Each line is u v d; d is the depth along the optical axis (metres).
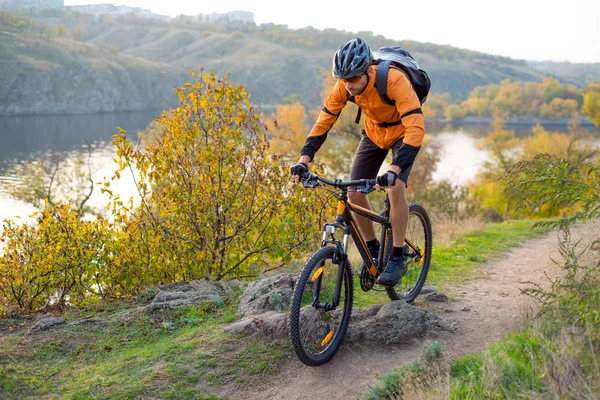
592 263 4.96
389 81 3.80
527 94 183.75
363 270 4.38
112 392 3.64
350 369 3.93
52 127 137.38
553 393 3.02
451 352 4.07
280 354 4.03
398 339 4.21
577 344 3.29
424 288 5.45
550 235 10.38
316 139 4.12
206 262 6.48
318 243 6.73
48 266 6.17
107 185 6.48
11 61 185.12
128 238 6.40
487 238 9.78
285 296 4.68
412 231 5.00
